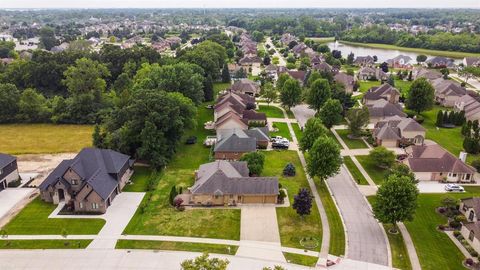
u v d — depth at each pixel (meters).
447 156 92.56
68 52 188.75
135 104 96.12
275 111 145.50
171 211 76.25
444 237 69.00
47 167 96.56
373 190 85.88
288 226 71.62
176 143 100.12
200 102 137.75
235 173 83.94
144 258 62.44
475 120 121.44
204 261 51.22
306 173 93.75
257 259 62.38
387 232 70.19
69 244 65.56
